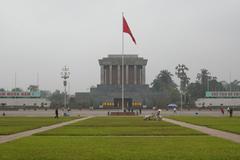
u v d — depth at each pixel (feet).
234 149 88.07
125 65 635.66
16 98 606.96
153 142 104.68
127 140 110.83
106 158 75.15
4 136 126.82
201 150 86.48
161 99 602.85
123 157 76.28
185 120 237.86
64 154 80.48
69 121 225.56
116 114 346.95
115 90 611.88
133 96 600.80
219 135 128.88
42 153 81.97
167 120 239.30
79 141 107.76
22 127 169.48
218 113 395.96
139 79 638.12
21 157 76.13
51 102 638.94
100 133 136.46
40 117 283.79
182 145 96.89
